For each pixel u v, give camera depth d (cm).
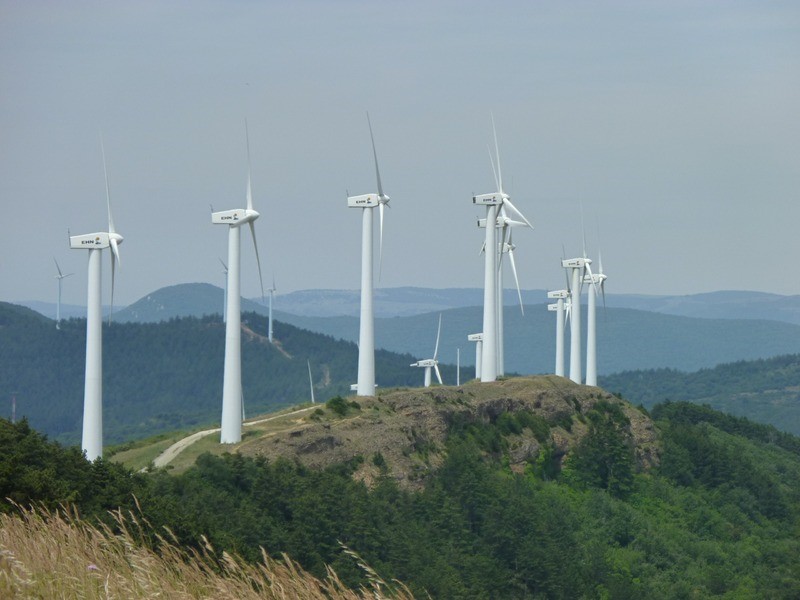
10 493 11931
